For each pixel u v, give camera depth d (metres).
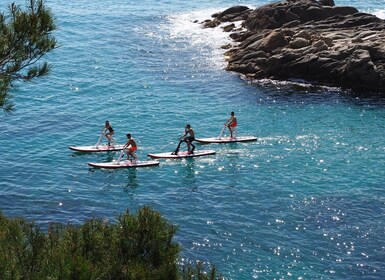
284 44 62.47
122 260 10.51
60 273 9.32
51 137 44.31
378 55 57.09
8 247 10.44
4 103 15.36
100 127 46.62
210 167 39.16
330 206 32.91
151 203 33.78
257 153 41.47
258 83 57.75
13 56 14.76
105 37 73.44
